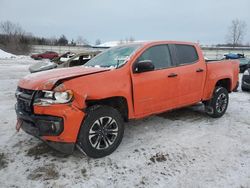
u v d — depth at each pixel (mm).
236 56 24359
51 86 3232
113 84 3639
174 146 4059
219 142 4254
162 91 4336
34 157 3635
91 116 3424
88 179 3123
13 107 6453
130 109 3920
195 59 5047
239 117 5777
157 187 2980
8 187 2936
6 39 57750
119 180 3115
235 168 3412
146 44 4309
